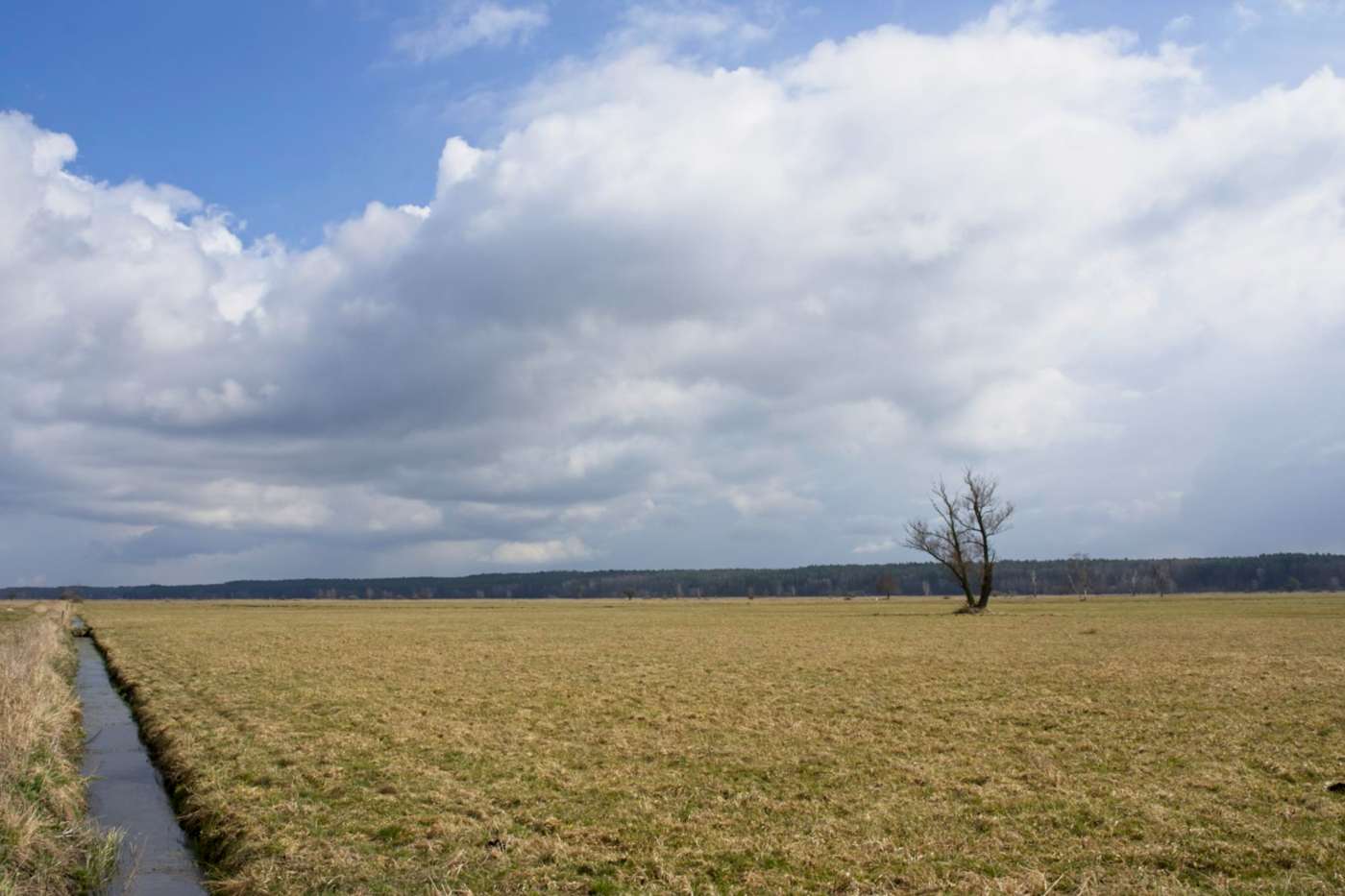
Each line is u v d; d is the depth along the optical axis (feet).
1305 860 34.27
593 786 47.52
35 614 248.93
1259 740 57.21
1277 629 166.91
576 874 34.27
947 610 308.81
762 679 94.02
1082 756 53.57
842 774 49.44
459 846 37.47
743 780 48.73
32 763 47.98
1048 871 33.65
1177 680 87.51
